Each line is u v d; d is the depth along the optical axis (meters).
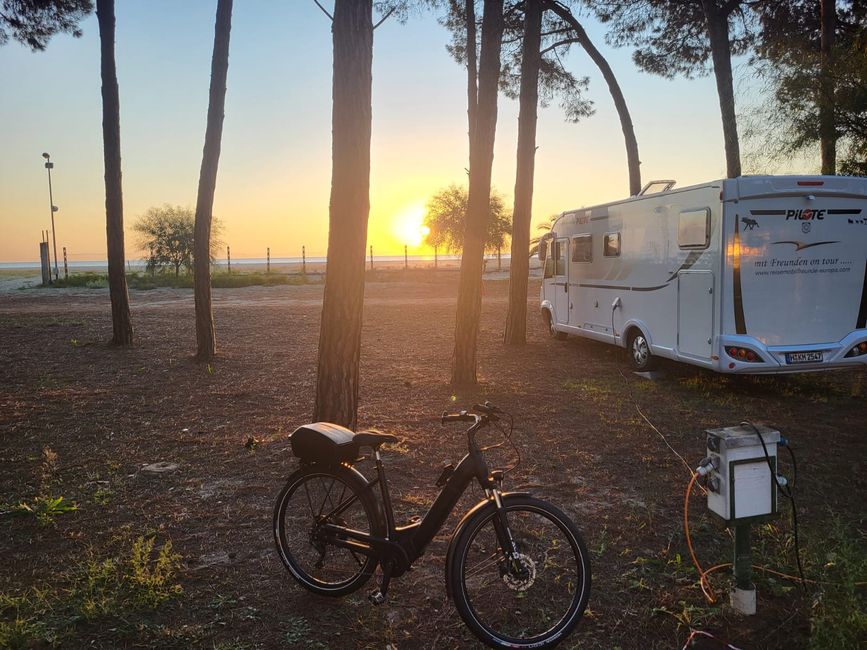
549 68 16.45
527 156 13.17
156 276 42.03
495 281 36.75
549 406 8.37
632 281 10.77
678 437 6.93
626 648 3.19
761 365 8.46
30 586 3.77
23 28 13.86
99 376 10.63
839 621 3.12
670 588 3.74
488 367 11.31
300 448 3.61
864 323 8.75
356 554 3.58
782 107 11.71
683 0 14.57
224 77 11.42
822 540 4.17
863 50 11.10
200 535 4.51
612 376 10.47
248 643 3.21
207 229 11.98
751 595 3.40
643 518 4.77
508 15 14.04
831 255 8.57
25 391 9.47
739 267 8.37
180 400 8.88
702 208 8.77
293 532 4.25
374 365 11.73
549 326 15.13
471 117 11.20
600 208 11.84
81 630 3.31
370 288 33.28
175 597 3.64
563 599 3.59
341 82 5.89
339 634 3.30
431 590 3.75
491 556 3.72
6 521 4.76
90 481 5.64
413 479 5.65
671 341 9.66
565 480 5.64
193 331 16.55
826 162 11.62
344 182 5.96
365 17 5.92
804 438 6.91
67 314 21.05
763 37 15.02
